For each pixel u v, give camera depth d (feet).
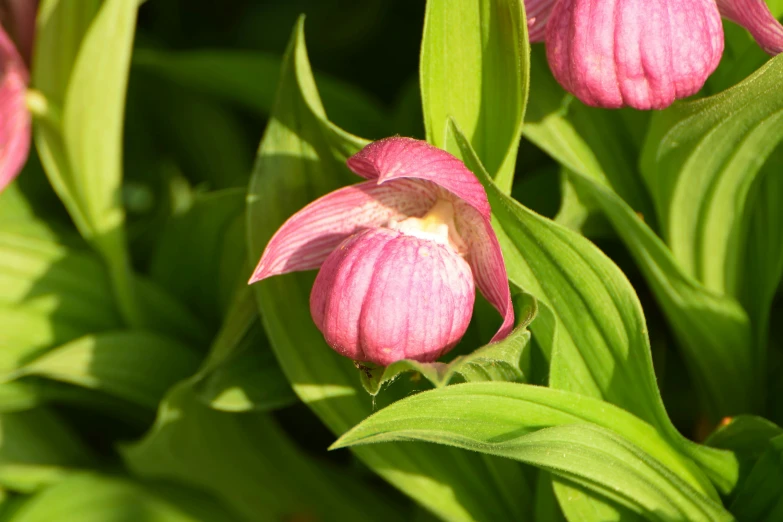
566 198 2.73
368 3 3.51
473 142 2.64
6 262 2.97
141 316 2.96
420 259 2.49
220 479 2.93
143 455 2.89
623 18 2.52
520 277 2.62
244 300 2.74
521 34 2.56
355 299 2.48
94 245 2.92
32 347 2.94
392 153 2.49
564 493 2.61
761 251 2.72
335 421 2.70
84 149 2.84
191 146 3.32
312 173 2.68
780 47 2.56
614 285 2.58
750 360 2.74
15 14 2.89
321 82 3.07
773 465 2.60
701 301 2.68
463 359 2.43
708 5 2.53
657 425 2.62
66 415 3.08
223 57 3.08
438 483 2.70
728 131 2.59
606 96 2.55
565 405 2.58
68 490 2.90
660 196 2.71
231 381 2.76
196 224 2.96
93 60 2.78
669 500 2.57
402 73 3.53
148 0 3.65
